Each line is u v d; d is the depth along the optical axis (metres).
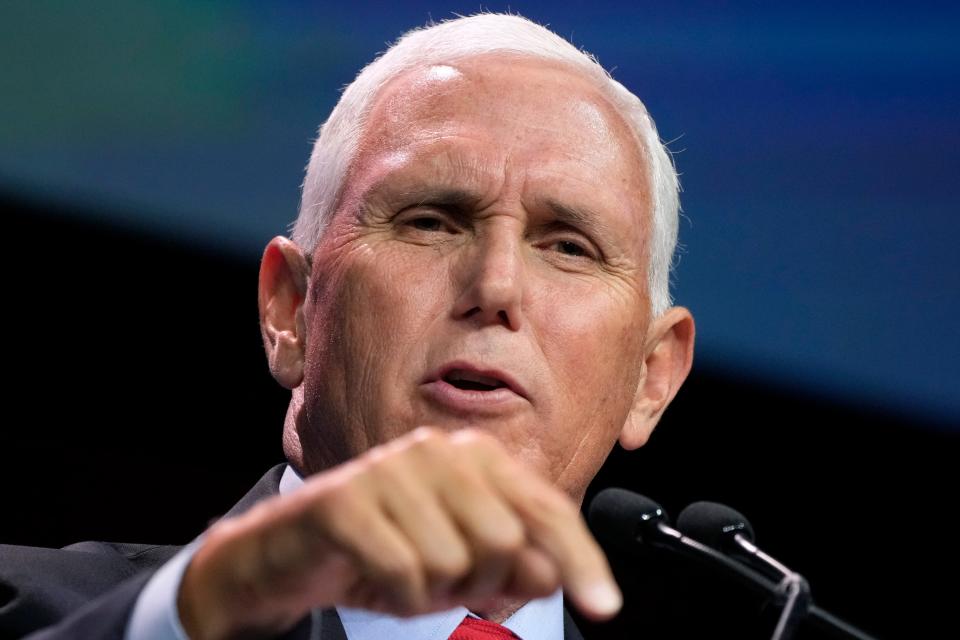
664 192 7.18
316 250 6.76
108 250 10.22
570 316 6.26
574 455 6.31
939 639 12.30
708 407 11.97
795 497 12.18
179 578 3.65
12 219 9.95
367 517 3.13
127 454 10.95
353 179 6.61
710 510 6.80
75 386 10.74
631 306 6.59
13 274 10.16
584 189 6.40
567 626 7.20
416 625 6.11
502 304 5.97
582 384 6.27
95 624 3.79
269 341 6.97
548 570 3.12
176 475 11.07
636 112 7.09
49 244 10.11
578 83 6.79
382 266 6.21
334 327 6.32
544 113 6.54
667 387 7.52
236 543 3.45
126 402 10.88
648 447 12.24
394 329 6.11
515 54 6.82
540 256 6.40
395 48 7.12
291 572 3.30
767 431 11.95
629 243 6.61
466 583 3.17
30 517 10.64
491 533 3.09
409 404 6.04
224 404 11.12
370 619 6.09
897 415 11.79
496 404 5.97
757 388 11.82
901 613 12.41
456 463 3.20
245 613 3.54
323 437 6.40
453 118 6.47
